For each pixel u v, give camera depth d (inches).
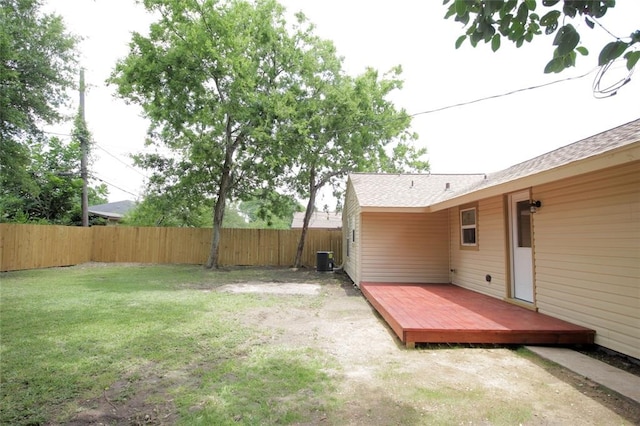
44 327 205.9
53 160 775.7
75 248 571.5
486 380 134.6
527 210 242.2
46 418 106.1
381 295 280.8
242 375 139.4
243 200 632.4
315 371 143.6
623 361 157.0
